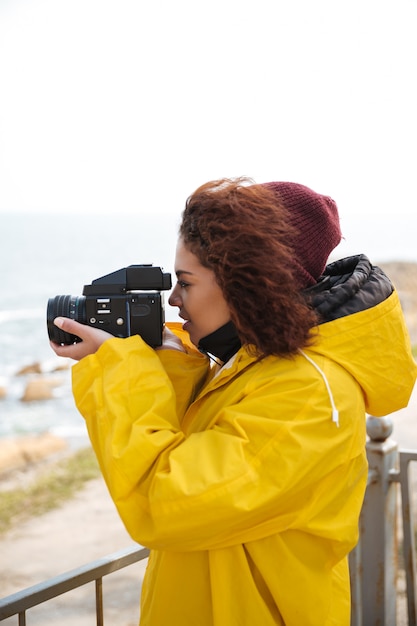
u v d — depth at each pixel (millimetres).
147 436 1038
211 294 1134
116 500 1053
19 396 17672
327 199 1215
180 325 1399
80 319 1182
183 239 1143
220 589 1106
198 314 1158
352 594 1901
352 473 1145
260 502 1011
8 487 9445
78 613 5238
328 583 1145
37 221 123375
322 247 1163
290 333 1051
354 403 1098
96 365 1120
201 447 1036
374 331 1108
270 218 1088
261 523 1072
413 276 22281
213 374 1304
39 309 37531
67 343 1215
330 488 1118
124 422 1064
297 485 1034
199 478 1001
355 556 1893
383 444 1891
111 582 5762
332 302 1096
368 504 1911
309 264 1151
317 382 1061
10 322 30984
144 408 1080
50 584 1260
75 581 1303
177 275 1160
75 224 123250
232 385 1136
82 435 13719
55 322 1168
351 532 1144
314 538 1128
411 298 20312
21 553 7137
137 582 5750
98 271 59719
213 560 1108
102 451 1073
